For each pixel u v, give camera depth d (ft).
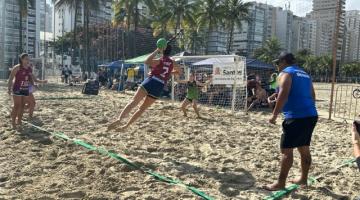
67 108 43.11
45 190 16.08
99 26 227.81
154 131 29.84
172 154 22.81
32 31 191.62
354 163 22.53
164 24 168.66
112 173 18.43
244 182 18.12
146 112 41.42
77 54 235.40
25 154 21.48
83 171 18.61
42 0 196.24
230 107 53.36
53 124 31.04
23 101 28.50
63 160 20.21
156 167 19.70
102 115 37.70
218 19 181.78
